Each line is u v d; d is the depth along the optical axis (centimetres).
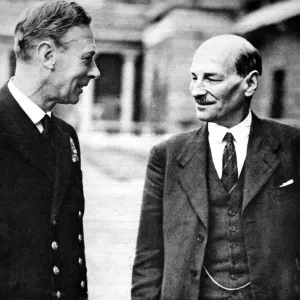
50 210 205
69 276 210
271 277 216
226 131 228
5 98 204
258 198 221
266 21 1506
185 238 225
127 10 2364
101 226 654
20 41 202
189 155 231
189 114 1850
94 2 2361
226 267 221
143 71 2364
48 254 203
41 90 204
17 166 200
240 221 222
